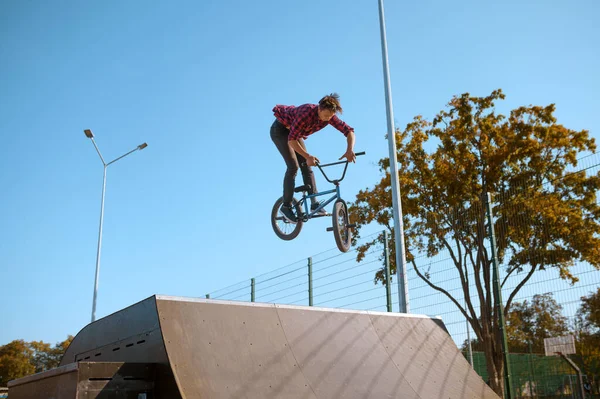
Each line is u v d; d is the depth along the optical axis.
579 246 7.43
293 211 6.47
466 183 15.49
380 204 16.19
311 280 8.88
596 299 6.21
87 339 5.35
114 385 3.84
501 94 15.78
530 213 7.88
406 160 16.31
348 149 5.74
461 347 7.64
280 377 4.48
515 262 7.73
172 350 4.02
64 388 3.86
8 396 5.10
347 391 4.79
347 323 5.54
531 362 7.29
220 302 4.65
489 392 6.00
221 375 4.14
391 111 9.25
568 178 7.74
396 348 5.72
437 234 9.51
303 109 5.60
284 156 6.13
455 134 15.82
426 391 5.39
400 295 7.84
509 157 15.07
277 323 4.93
